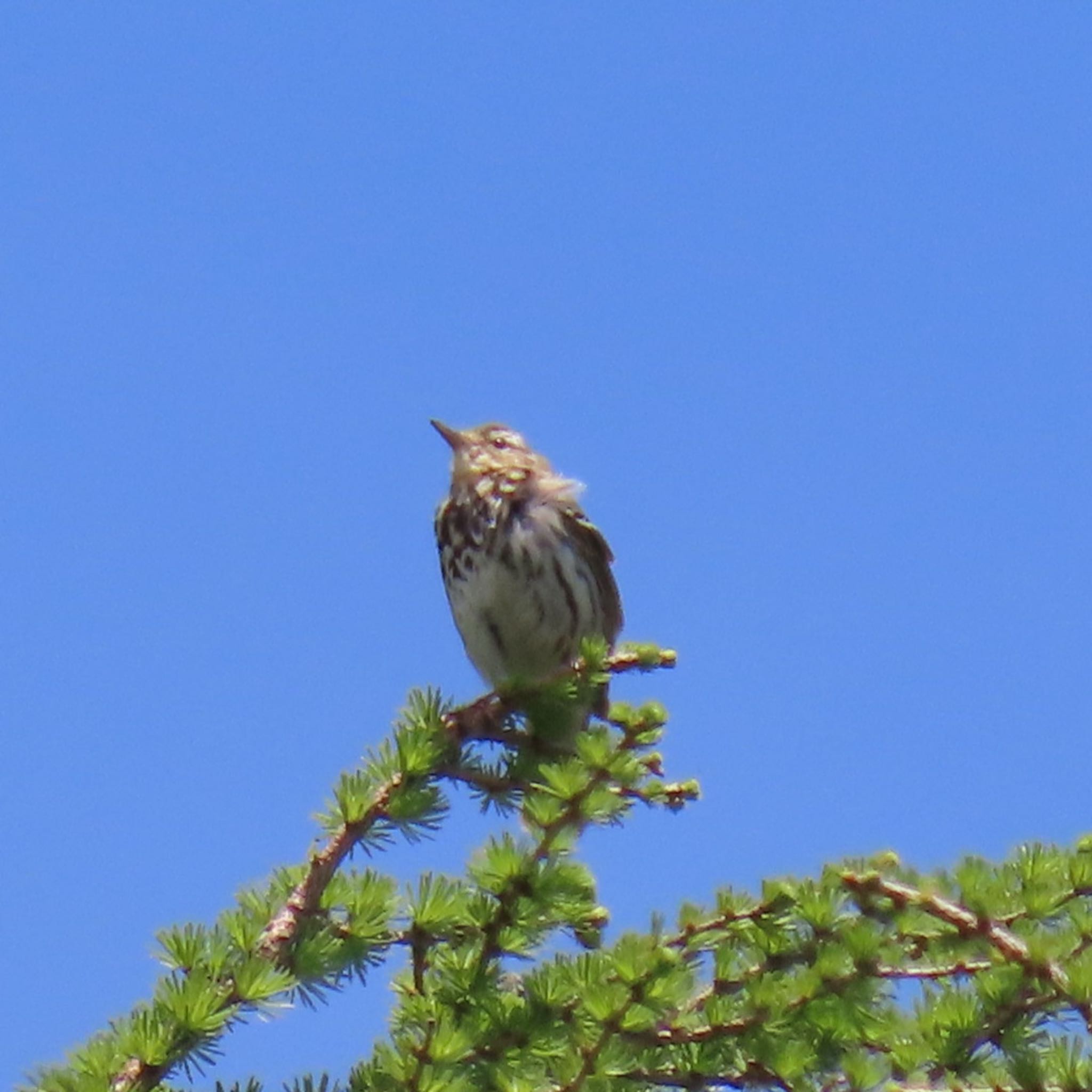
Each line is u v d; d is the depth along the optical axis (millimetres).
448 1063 9414
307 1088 9367
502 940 10273
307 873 10391
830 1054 10641
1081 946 10078
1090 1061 9383
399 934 10242
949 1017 10156
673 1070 10523
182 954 9695
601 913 10820
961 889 10695
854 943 10477
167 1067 9156
